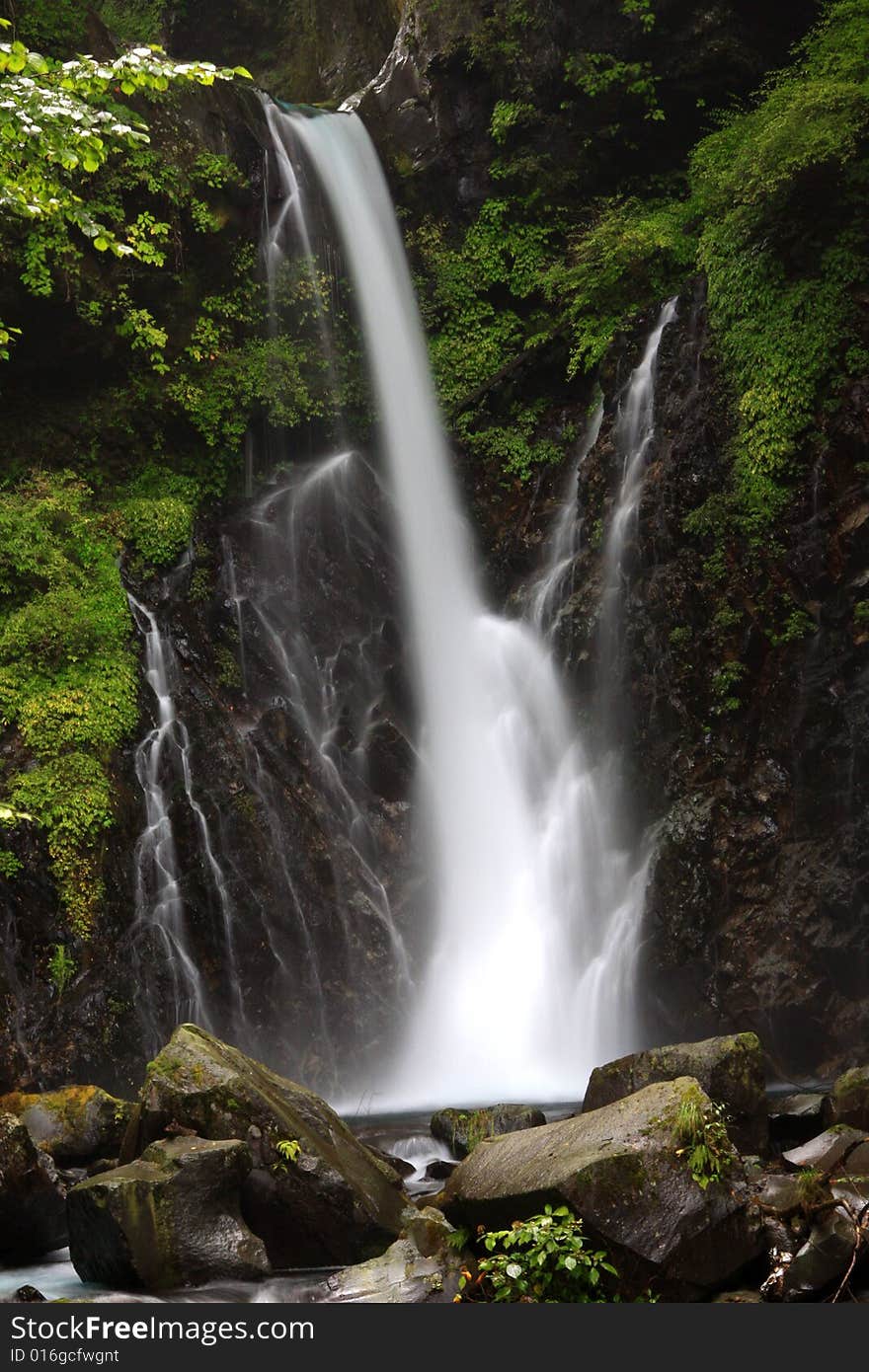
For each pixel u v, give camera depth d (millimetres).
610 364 19250
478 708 19812
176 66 10914
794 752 15898
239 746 17609
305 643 19406
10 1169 8852
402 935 17875
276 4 28250
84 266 18359
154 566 18344
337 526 20547
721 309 17578
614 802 17516
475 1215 7641
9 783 14930
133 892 15367
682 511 17219
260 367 20047
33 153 11234
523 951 17781
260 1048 15992
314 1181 8258
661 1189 7094
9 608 16906
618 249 19656
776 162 16516
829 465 16016
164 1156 8039
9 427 18953
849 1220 7156
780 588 16188
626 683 17688
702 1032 15797
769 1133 9547
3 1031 13789
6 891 14266
